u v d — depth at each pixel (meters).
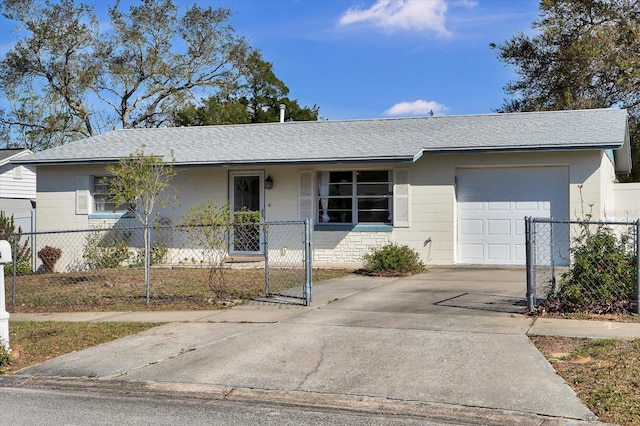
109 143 20.30
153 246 17.75
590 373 6.11
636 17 29.08
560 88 30.11
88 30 34.59
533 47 31.27
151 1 35.56
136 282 13.74
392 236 16.53
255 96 43.19
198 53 36.81
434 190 16.19
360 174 17.12
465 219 16.20
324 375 6.51
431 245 16.20
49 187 19.47
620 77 27.84
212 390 6.25
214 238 12.88
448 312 9.37
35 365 7.34
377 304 10.30
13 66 33.72
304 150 17.02
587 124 16.16
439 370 6.48
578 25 30.22
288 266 16.39
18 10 33.00
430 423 5.27
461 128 17.42
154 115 37.34
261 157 16.73
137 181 13.64
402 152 15.38
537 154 15.34
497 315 9.02
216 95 38.72
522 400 5.55
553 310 9.08
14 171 30.52
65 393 6.43
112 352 7.76
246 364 7.00
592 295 9.07
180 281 13.71
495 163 15.69
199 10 36.59
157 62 35.78
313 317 9.31
